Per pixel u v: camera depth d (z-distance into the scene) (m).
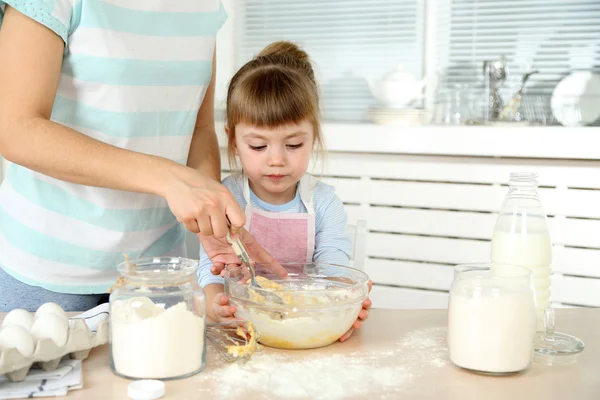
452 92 3.36
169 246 1.49
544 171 2.77
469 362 1.00
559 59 3.23
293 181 1.56
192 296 1.00
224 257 1.32
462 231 2.88
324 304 1.09
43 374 0.95
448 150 2.84
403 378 0.98
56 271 1.35
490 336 0.99
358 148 2.96
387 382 0.97
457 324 1.01
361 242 1.77
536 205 1.20
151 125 1.35
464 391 0.94
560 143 2.71
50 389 0.91
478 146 2.80
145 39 1.28
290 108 1.48
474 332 1.00
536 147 2.74
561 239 2.77
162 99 1.35
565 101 3.14
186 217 1.06
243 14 3.53
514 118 3.16
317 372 1.00
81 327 1.02
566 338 1.16
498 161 2.82
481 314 0.99
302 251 1.65
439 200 2.91
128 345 0.97
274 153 1.50
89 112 1.28
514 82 3.29
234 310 1.19
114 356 0.98
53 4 1.14
